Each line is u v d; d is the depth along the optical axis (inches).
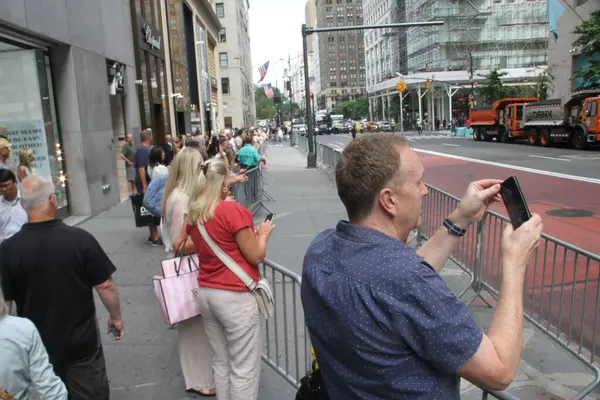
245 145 471.5
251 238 125.0
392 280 52.8
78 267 112.4
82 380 115.2
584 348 172.7
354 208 62.1
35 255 109.1
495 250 225.0
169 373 161.3
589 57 1171.9
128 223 400.5
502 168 737.0
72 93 416.8
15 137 380.5
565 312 203.8
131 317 206.5
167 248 170.4
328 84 6761.8
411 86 2942.9
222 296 124.2
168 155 645.3
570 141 1056.8
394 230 61.8
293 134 1951.3
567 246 155.8
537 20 2711.6
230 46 2578.7
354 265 56.2
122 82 549.3
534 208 434.6
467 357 50.2
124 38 569.3
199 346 149.1
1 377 82.2
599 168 677.3
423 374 52.9
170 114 948.0
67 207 422.3
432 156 1011.3
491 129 1439.5
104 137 479.5
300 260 283.0
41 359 88.4
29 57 378.0
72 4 418.0
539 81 1550.2
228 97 2608.3
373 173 59.5
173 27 1042.1
